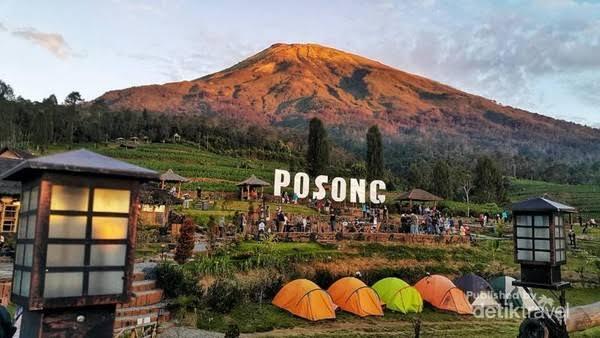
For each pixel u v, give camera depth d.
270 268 23.77
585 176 145.12
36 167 4.89
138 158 79.31
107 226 5.35
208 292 19.73
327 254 26.97
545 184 119.50
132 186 5.53
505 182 101.50
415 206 50.06
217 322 18.08
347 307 21.53
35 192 5.25
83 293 5.13
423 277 26.50
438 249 31.72
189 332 16.39
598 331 15.72
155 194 33.38
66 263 5.08
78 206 5.21
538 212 10.90
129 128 112.50
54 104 130.12
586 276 29.73
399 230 35.06
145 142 105.81
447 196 81.81
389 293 22.88
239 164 85.75
